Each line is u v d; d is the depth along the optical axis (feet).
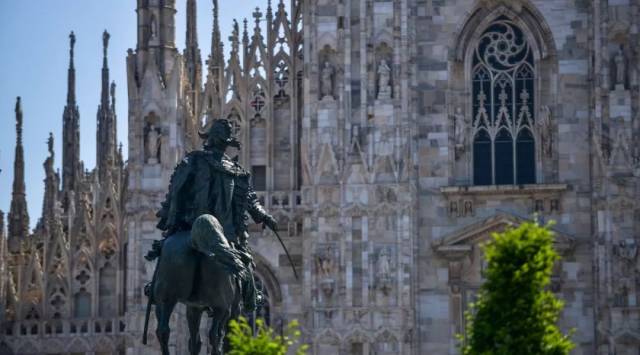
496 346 319.06
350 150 644.69
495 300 319.06
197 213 317.22
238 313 317.83
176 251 311.88
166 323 312.71
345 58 648.38
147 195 650.43
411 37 655.76
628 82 641.40
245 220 325.01
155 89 655.76
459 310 646.74
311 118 648.38
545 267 321.11
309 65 650.43
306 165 645.92
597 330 635.25
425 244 652.89
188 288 312.71
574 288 643.86
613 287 631.97
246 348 301.63
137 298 645.51
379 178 642.22
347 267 639.35
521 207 652.48
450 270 648.79
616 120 640.17
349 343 636.48
